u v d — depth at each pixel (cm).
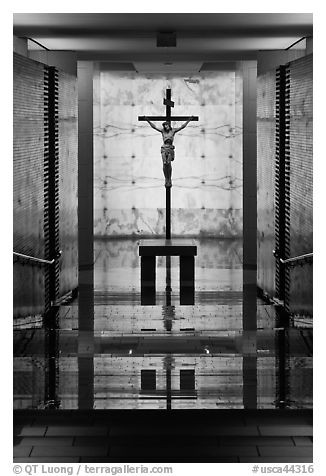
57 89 1166
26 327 1021
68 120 1247
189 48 1352
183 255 1306
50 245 1141
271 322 1072
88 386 808
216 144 1969
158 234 1997
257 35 1191
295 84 1065
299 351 929
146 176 1986
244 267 1493
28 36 1198
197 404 760
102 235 1986
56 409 749
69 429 718
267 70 1257
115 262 1599
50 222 1137
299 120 1039
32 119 1038
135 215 1992
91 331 1024
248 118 1484
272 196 1185
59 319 1091
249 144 1484
